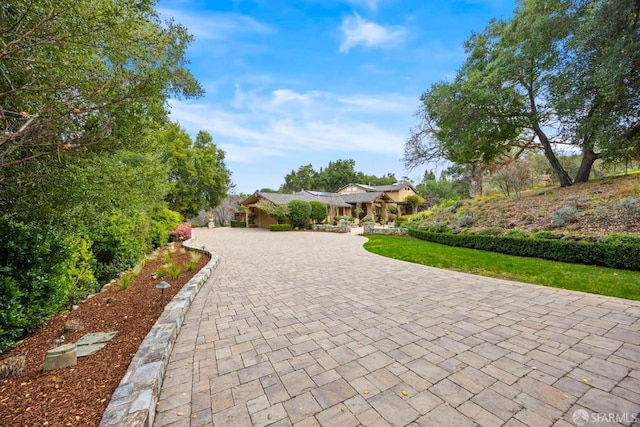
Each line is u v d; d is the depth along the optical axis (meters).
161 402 1.92
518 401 1.86
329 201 23.84
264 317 3.57
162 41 2.74
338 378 2.18
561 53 8.51
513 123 11.42
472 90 10.76
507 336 2.85
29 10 1.80
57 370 2.18
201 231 20.36
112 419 1.51
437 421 1.69
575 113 8.96
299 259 8.03
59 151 2.24
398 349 2.64
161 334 2.70
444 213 13.80
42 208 2.77
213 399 1.95
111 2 2.15
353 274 5.95
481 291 4.49
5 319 2.54
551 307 3.65
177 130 22.92
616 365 2.27
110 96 2.49
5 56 1.85
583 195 8.63
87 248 4.66
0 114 1.82
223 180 26.69
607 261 5.38
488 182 14.26
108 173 3.55
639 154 9.36
